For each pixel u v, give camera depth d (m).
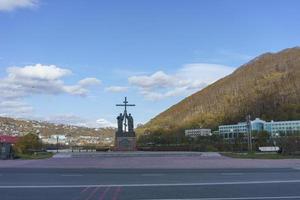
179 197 17.31
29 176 27.89
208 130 142.25
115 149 78.94
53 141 153.50
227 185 21.52
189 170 33.06
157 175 28.19
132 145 78.44
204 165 39.28
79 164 42.69
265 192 18.77
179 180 24.31
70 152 76.75
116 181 24.11
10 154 57.69
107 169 35.41
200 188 20.31
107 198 17.20
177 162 44.81
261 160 46.94
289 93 174.38
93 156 61.28
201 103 197.00
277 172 30.03
